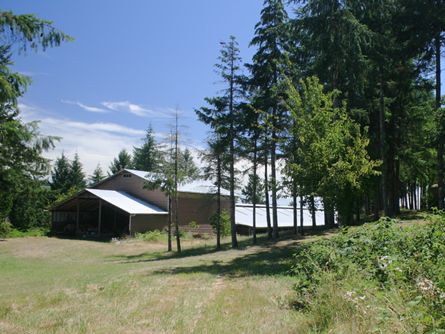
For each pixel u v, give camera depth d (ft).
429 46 64.28
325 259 24.97
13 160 67.67
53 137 46.14
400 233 26.76
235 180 84.33
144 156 217.77
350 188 43.93
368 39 61.87
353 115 63.77
